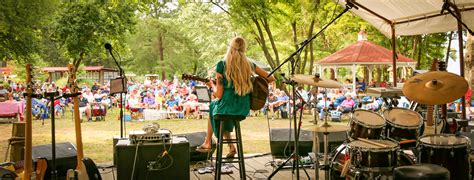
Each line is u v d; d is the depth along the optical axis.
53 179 4.47
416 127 4.73
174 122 14.41
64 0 24.23
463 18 6.51
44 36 28.94
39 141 10.16
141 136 4.82
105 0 24.19
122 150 4.73
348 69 33.06
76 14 24.08
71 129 12.53
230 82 4.86
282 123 13.76
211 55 28.41
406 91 4.61
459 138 4.41
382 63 16.88
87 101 15.12
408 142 4.77
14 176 4.36
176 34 39.34
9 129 12.63
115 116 16.50
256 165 6.50
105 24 24.25
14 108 14.23
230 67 4.82
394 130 4.79
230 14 17.41
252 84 4.95
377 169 4.26
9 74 33.94
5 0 18.91
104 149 8.91
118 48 26.09
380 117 4.90
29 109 4.43
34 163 4.97
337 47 23.75
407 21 7.31
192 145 6.23
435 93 4.40
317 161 5.05
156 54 40.66
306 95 13.05
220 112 4.85
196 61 39.31
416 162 4.77
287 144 6.38
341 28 20.22
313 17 17.23
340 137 6.45
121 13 24.53
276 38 21.78
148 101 16.05
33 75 4.51
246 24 17.91
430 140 4.40
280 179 5.60
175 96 16.81
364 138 4.70
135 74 41.53
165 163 4.81
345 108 14.03
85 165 4.20
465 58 9.86
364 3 6.93
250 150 8.37
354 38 21.94
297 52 4.96
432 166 3.66
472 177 4.67
